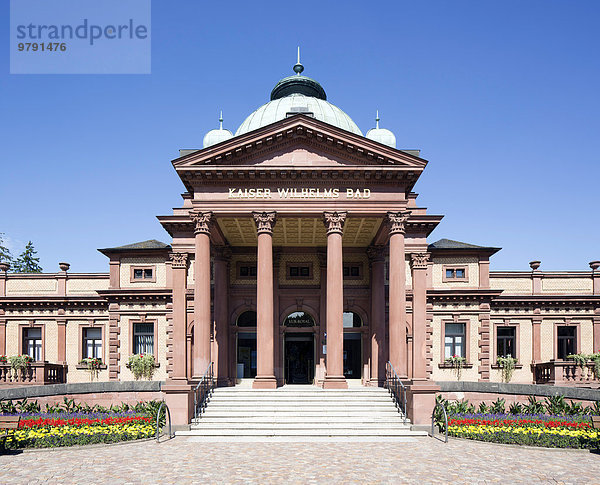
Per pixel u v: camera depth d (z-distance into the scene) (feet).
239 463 49.80
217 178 85.25
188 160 84.99
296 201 85.25
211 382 83.35
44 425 65.10
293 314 109.91
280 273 110.22
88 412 77.66
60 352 127.44
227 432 65.98
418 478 44.11
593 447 56.90
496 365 122.83
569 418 69.82
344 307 108.68
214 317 105.50
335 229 84.58
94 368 125.39
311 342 109.09
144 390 82.17
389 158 85.15
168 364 120.37
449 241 130.21
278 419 70.28
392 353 82.64
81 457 52.37
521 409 77.66
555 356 125.49
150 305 122.52
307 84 137.59
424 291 88.07
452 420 68.49
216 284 104.78
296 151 86.43
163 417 69.56
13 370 120.26
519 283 128.57
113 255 125.29
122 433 61.52
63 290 129.59
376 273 105.19
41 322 128.98
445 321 121.49
